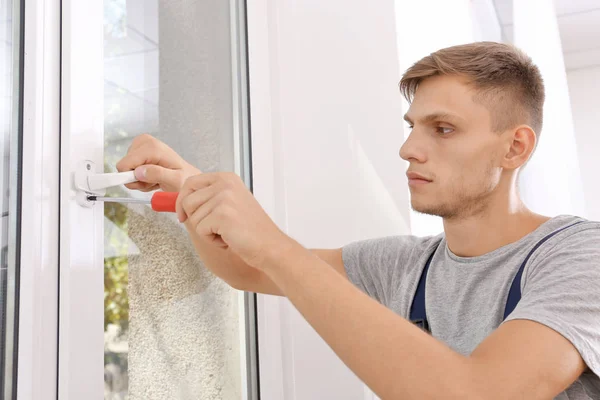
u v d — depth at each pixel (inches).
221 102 47.6
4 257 27.9
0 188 28.0
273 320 50.3
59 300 29.6
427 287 37.9
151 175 33.3
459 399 22.0
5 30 28.8
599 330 24.9
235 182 27.7
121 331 34.0
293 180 54.8
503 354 23.3
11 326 28.0
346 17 58.0
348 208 55.7
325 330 24.2
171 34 41.5
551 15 81.8
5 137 28.4
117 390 33.3
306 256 25.9
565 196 77.4
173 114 41.1
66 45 30.8
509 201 34.5
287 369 51.1
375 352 23.2
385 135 56.9
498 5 98.6
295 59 56.5
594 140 133.0
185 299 40.2
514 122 33.0
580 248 29.2
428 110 32.6
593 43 126.2
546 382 23.0
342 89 57.1
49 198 29.6
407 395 22.6
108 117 34.7
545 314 24.7
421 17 67.9
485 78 32.4
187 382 39.6
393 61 57.4
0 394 27.2
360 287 42.8
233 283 36.9
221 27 48.6
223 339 44.3
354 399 52.9
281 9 56.2
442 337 35.6
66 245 29.9
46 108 29.8
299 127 55.6
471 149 32.4
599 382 28.0
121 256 34.5
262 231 26.3
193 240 36.2
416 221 58.1
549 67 80.5
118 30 36.0
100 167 32.6
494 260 34.1
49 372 28.8
